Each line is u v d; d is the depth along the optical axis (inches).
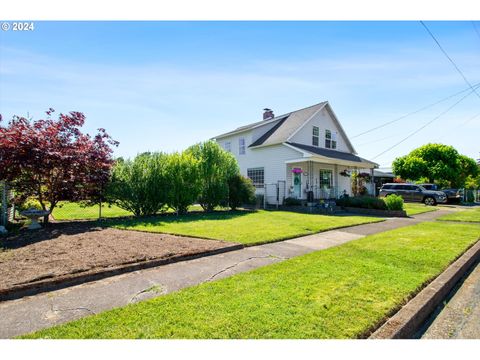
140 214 492.7
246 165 880.9
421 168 1312.7
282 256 231.0
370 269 190.7
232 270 192.4
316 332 110.8
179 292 149.3
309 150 721.6
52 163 344.2
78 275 169.2
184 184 523.2
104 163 401.7
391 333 113.3
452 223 455.2
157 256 213.5
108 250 229.3
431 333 126.5
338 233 347.9
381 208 594.9
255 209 670.5
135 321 118.0
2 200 348.8
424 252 241.1
